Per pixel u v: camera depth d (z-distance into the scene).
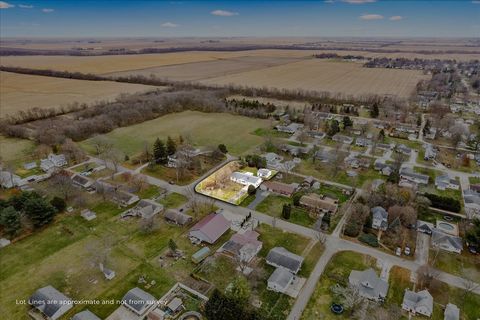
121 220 72.75
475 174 97.75
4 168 93.44
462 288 54.81
